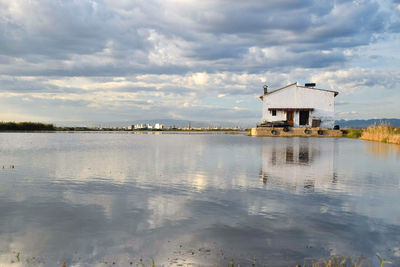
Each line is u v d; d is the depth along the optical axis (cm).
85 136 4569
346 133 4569
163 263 368
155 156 1619
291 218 541
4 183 855
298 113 4806
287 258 383
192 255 389
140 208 602
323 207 615
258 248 412
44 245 421
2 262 372
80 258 383
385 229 490
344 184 854
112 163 1314
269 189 785
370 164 1295
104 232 470
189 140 3475
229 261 374
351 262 374
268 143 2812
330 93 4756
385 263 370
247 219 536
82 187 804
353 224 512
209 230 478
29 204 630
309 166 1227
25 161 1373
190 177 962
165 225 502
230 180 909
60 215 554
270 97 4872
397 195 721
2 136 4138
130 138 3981
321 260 379
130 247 414
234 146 2394
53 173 1036
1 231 473
